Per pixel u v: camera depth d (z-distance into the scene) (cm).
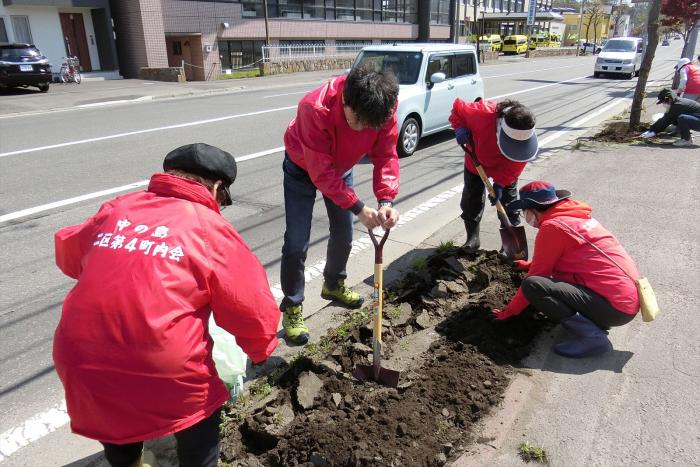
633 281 297
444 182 689
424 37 3853
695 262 417
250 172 709
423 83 852
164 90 1792
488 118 385
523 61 3803
